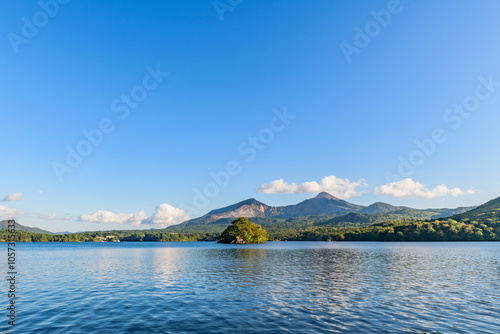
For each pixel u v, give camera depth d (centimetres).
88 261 8250
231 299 3102
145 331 2080
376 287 3784
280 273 5247
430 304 2864
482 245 19012
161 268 6228
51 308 2745
